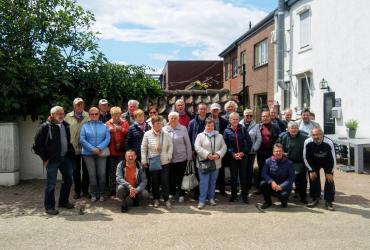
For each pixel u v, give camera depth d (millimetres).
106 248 5426
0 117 9820
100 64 10391
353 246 5469
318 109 15289
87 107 10133
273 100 19609
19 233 6031
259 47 22406
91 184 7867
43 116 9664
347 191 8836
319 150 7434
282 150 7535
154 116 7730
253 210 7352
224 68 31234
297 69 16906
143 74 10852
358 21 12727
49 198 7062
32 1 10102
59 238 5812
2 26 9633
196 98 10938
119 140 8031
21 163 9969
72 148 7375
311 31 15672
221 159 7836
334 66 14141
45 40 10078
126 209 7215
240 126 7895
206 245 5520
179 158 7781
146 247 5457
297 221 6641
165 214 7062
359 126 12750
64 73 9914
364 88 12500
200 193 7566
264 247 5438
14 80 9117
